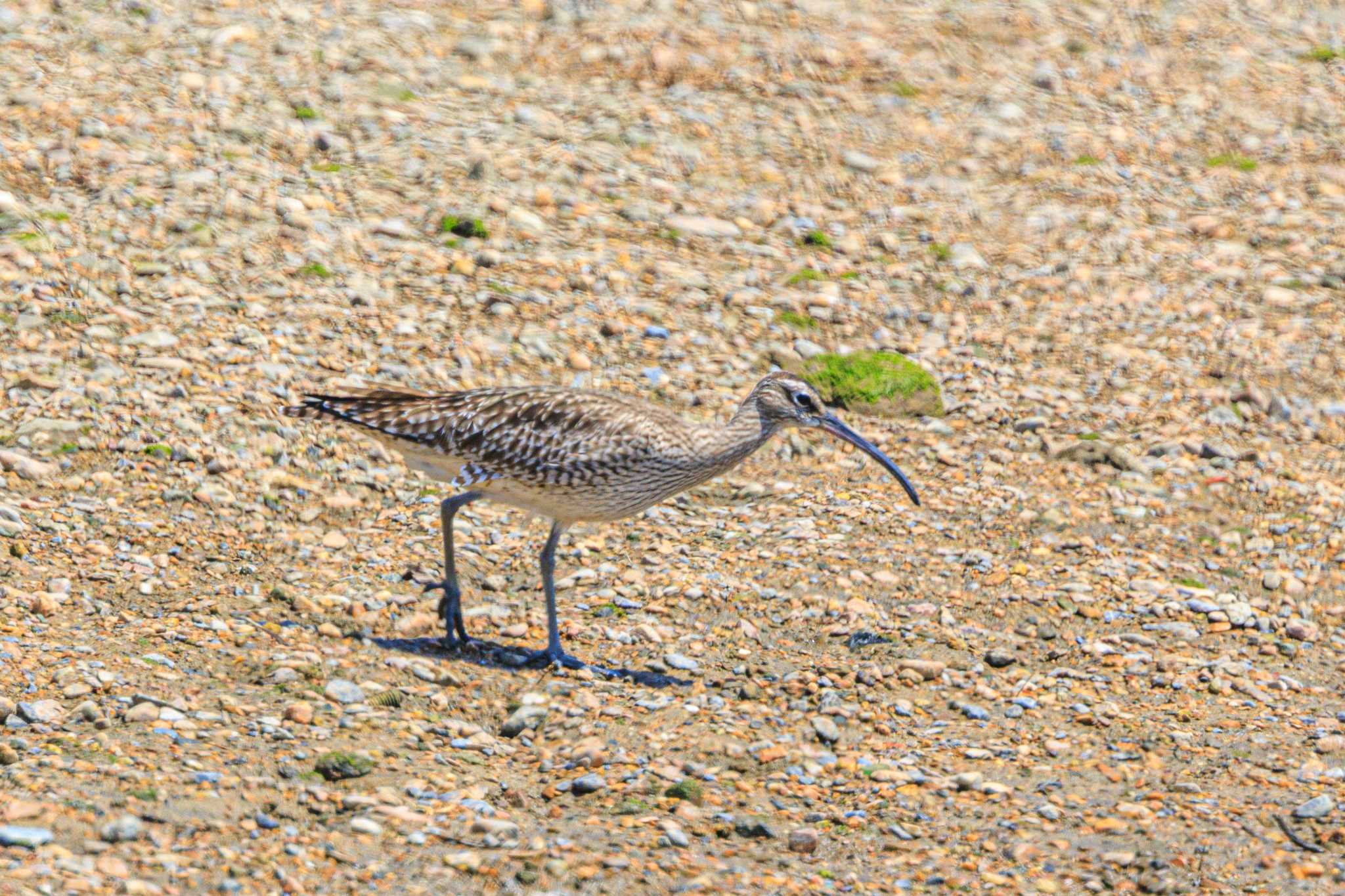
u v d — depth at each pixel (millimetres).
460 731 10422
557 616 12367
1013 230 19734
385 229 17938
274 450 14219
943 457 15688
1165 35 24641
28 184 17344
